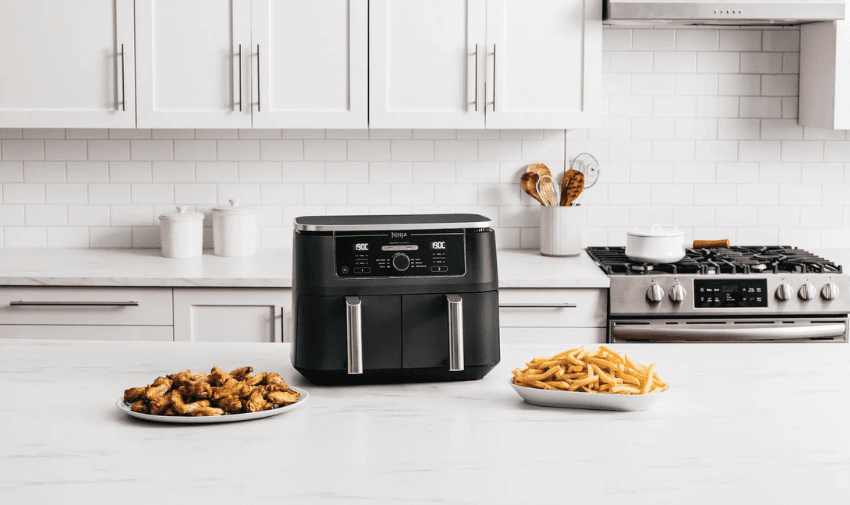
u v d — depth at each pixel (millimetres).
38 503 1280
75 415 1688
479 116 3633
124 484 1352
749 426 1628
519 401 1810
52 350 2199
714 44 4000
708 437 1568
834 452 1492
